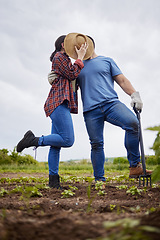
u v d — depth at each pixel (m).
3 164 14.40
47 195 3.15
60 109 3.64
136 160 3.78
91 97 3.77
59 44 3.94
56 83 3.74
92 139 3.78
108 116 3.73
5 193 3.20
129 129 3.58
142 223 1.13
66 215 1.54
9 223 1.22
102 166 3.82
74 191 3.45
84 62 4.04
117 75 3.94
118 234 0.94
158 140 1.93
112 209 2.05
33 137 3.68
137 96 3.80
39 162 16.36
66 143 3.65
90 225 1.17
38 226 1.17
